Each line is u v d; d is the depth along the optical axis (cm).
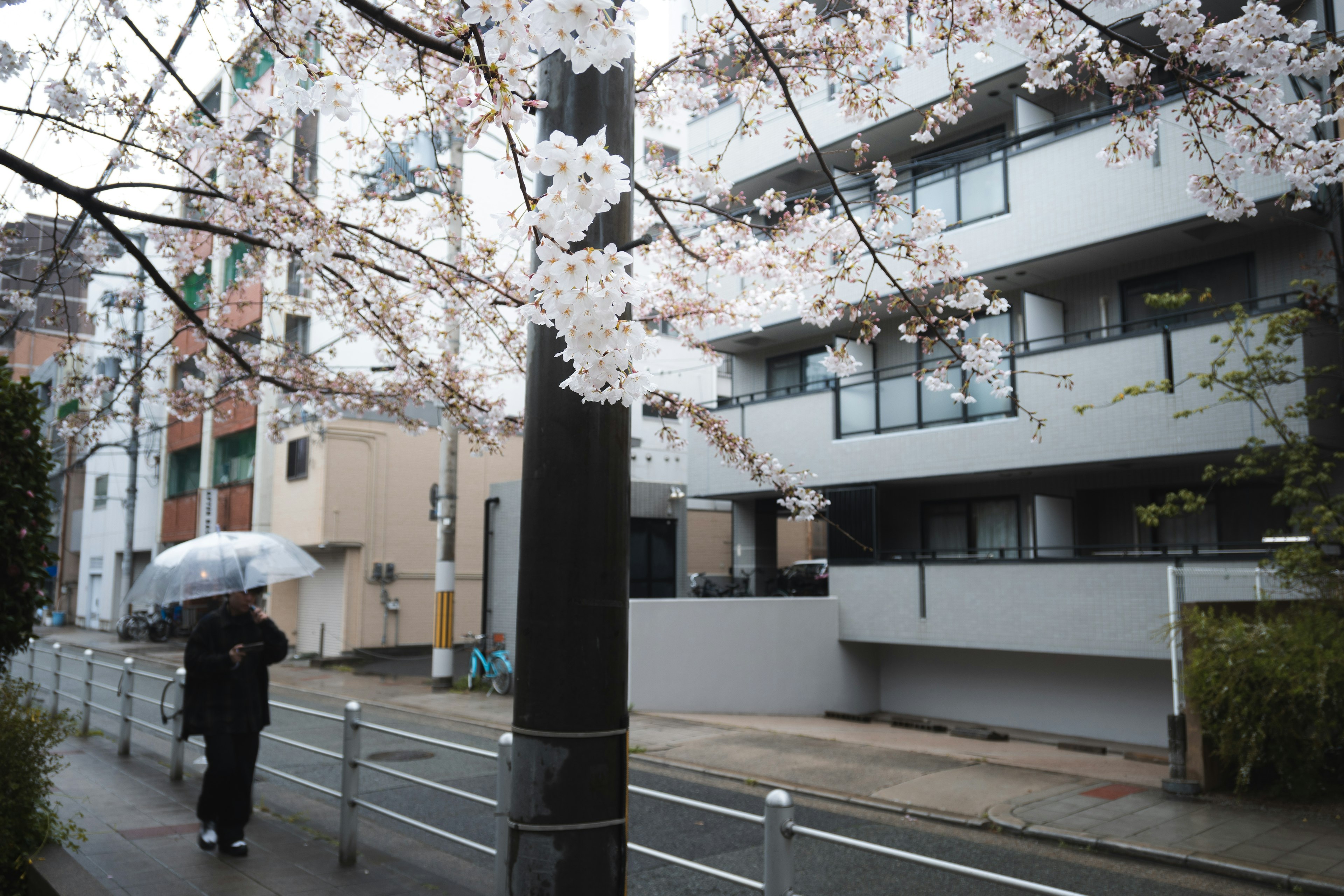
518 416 1007
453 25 226
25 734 532
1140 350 1045
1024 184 1170
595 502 275
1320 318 933
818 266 584
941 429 1253
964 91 484
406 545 2141
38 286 609
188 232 777
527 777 272
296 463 2141
